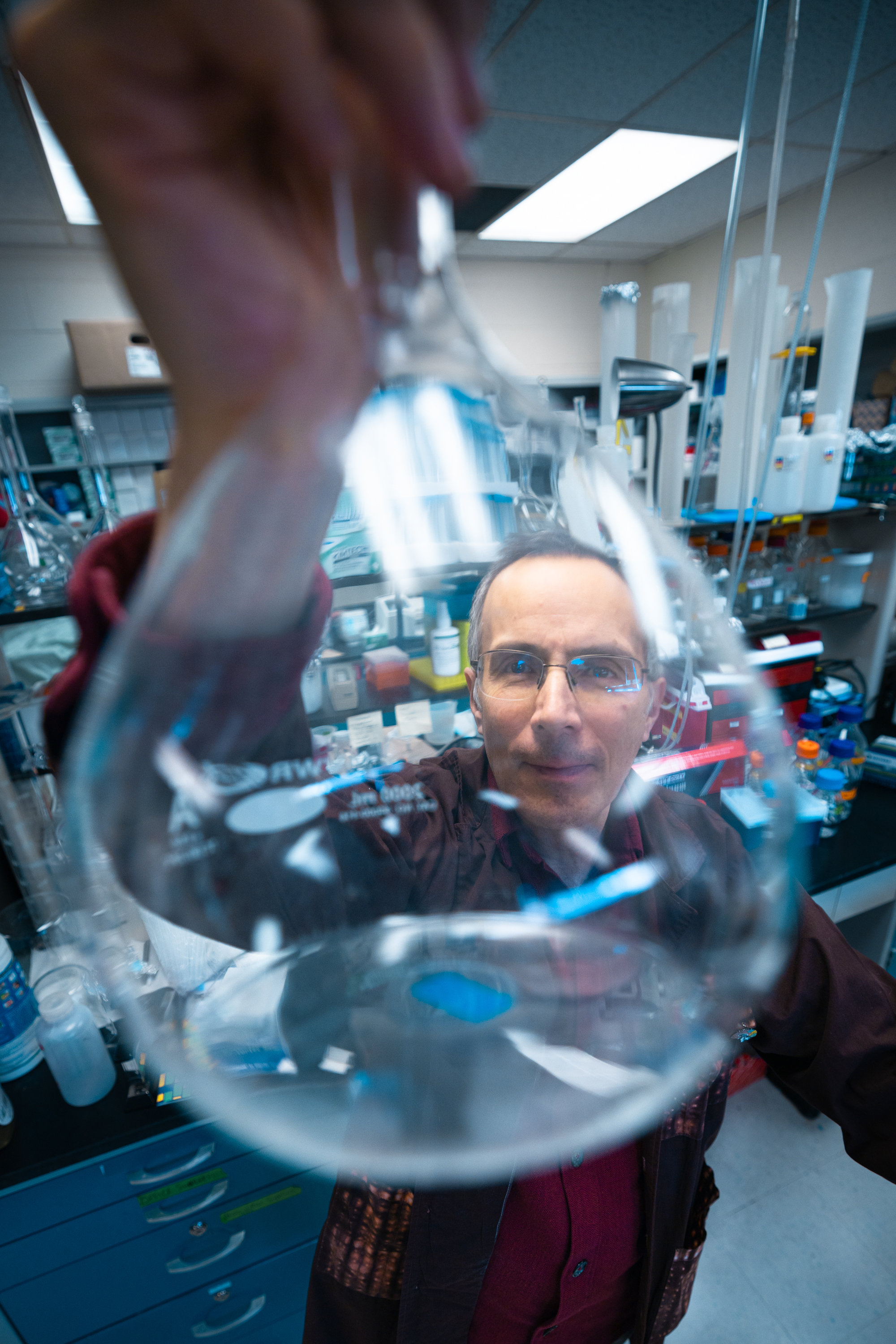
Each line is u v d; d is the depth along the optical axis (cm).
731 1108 163
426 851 30
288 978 26
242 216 17
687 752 34
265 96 17
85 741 19
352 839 28
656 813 32
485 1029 27
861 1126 64
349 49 17
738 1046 64
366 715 81
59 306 286
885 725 181
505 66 178
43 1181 87
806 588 177
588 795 31
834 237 272
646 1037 28
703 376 171
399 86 17
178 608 18
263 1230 105
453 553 26
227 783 22
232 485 17
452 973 28
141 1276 98
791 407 136
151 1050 24
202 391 18
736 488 137
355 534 23
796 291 292
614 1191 66
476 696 37
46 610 102
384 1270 64
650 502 140
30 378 287
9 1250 89
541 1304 69
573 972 29
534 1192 62
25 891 113
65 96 16
